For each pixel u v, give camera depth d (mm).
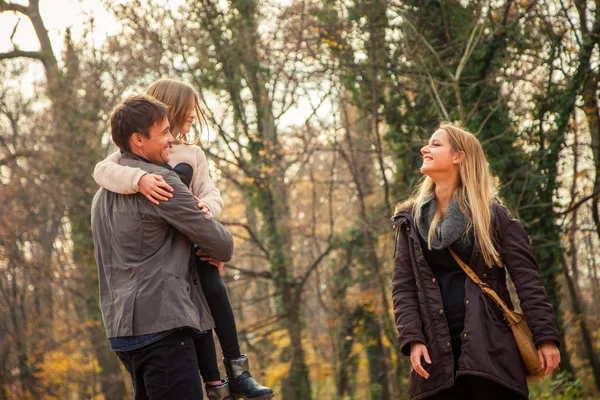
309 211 25656
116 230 3494
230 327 3830
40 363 24344
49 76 22750
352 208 22812
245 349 21391
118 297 3432
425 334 3797
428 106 15641
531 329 3674
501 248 3816
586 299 27234
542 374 3697
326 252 19047
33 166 22969
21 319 26797
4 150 26438
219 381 3779
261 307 24797
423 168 4008
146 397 3549
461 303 3781
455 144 3973
